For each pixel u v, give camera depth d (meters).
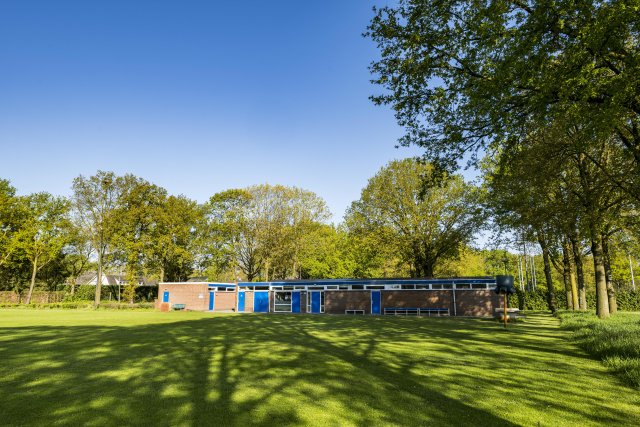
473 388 8.42
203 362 11.23
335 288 42.88
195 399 7.51
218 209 55.75
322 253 59.84
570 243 34.75
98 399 7.50
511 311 34.97
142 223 52.47
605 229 20.16
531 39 11.29
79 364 10.90
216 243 54.97
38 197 56.88
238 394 7.86
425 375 9.63
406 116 15.64
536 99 12.07
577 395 7.91
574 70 11.23
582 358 12.10
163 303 43.78
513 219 24.53
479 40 12.91
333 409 6.96
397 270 50.28
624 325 17.17
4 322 25.11
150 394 7.85
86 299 63.56
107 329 20.80
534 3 11.83
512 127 13.75
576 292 39.62
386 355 12.56
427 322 27.30
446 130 15.13
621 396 7.84
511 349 13.95
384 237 42.59
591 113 11.59
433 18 13.94
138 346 14.41
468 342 15.91
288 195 55.41
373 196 43.56
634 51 11.30
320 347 14.34
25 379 9.11
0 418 6.46
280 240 53.12
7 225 55.34
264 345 14.78
